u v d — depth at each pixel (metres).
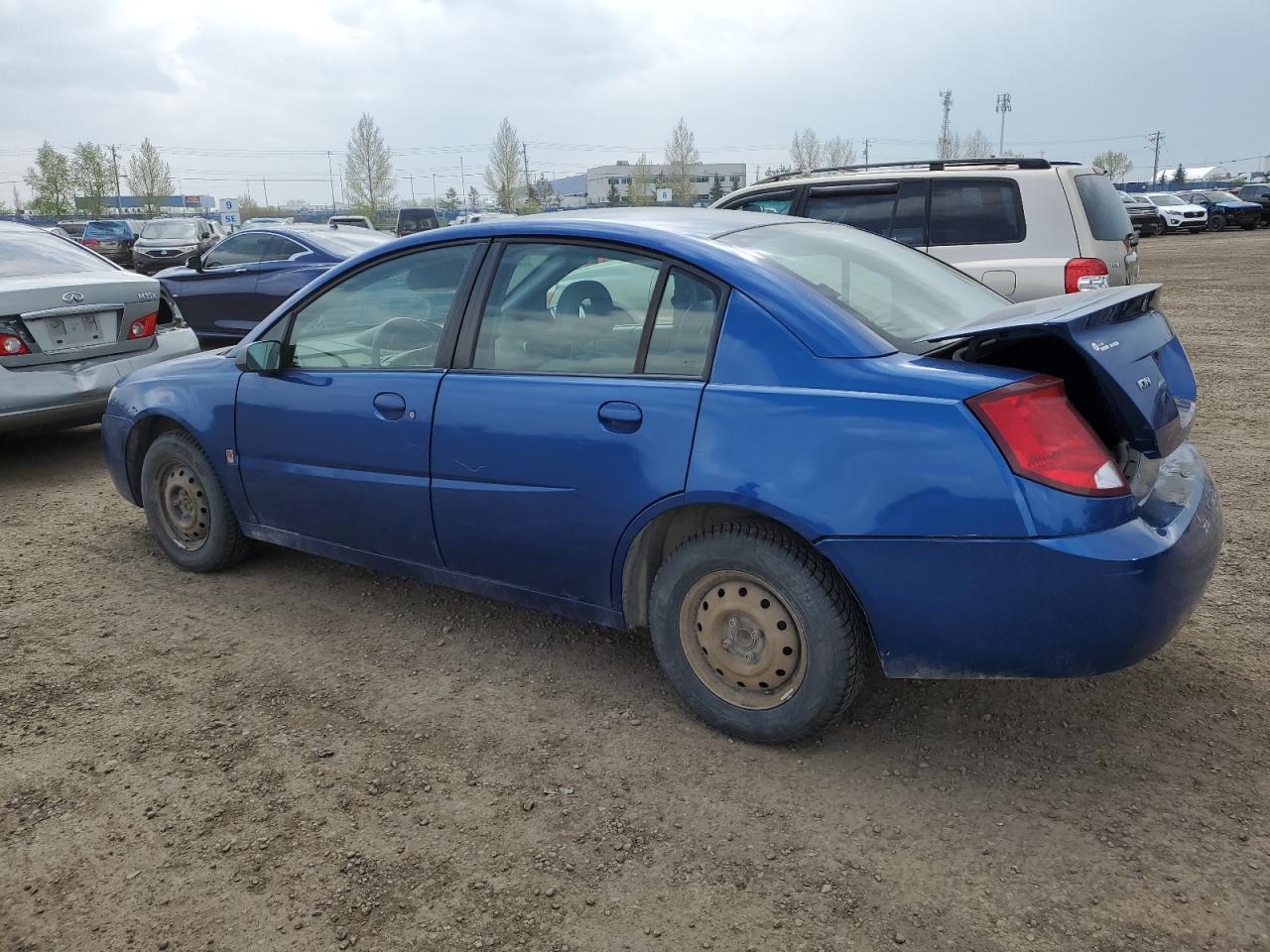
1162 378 2.73
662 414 2.84
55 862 2.46
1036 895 2.28
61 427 6.30
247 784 2.78
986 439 2.40
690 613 2.96
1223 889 2.28
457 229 3.47
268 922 2.25
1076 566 2.35
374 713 3.18
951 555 2.46
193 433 4.15
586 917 2.25
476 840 2.53
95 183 77.94
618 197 109.25
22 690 3.35
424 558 3.55
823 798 2.67
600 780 2.78
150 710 3.21
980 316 3.18
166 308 6.77
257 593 4.17
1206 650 3.48
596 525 3.01
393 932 2.21
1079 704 3.12
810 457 2.59
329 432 3.65
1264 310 13.80
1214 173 138.12
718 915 2.24
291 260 10.19
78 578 4.38
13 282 5.92
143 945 2.19
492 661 3.53
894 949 2.13
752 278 2.82
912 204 7.39
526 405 3.12
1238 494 5.32
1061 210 6.95
